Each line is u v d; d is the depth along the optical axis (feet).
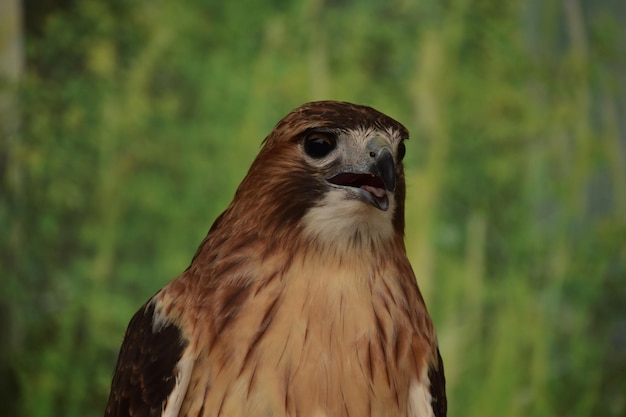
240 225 13.42
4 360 31.89
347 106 13.94
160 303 13.51
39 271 32.14
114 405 13.96
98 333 32.01
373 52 32.40
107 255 32.17
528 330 31.94
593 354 32.07
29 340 32.04
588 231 32.53
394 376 12.78
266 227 13.21
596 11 33.47
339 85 32.27
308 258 12.93
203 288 13.04
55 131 32.53
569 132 32.89
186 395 12.66
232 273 12.97
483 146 32.37
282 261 12.92
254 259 13.01
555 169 32.65
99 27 32.60
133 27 32.63
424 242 31.76
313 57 32.32
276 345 12.40
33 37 32.63
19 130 32.42
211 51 32.35
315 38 32.35
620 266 32.45
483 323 31.81
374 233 13.19
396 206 13.84
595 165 32.83
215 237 13.56
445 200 32.04
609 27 33.47
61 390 31.89
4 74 32.40
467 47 32.65
